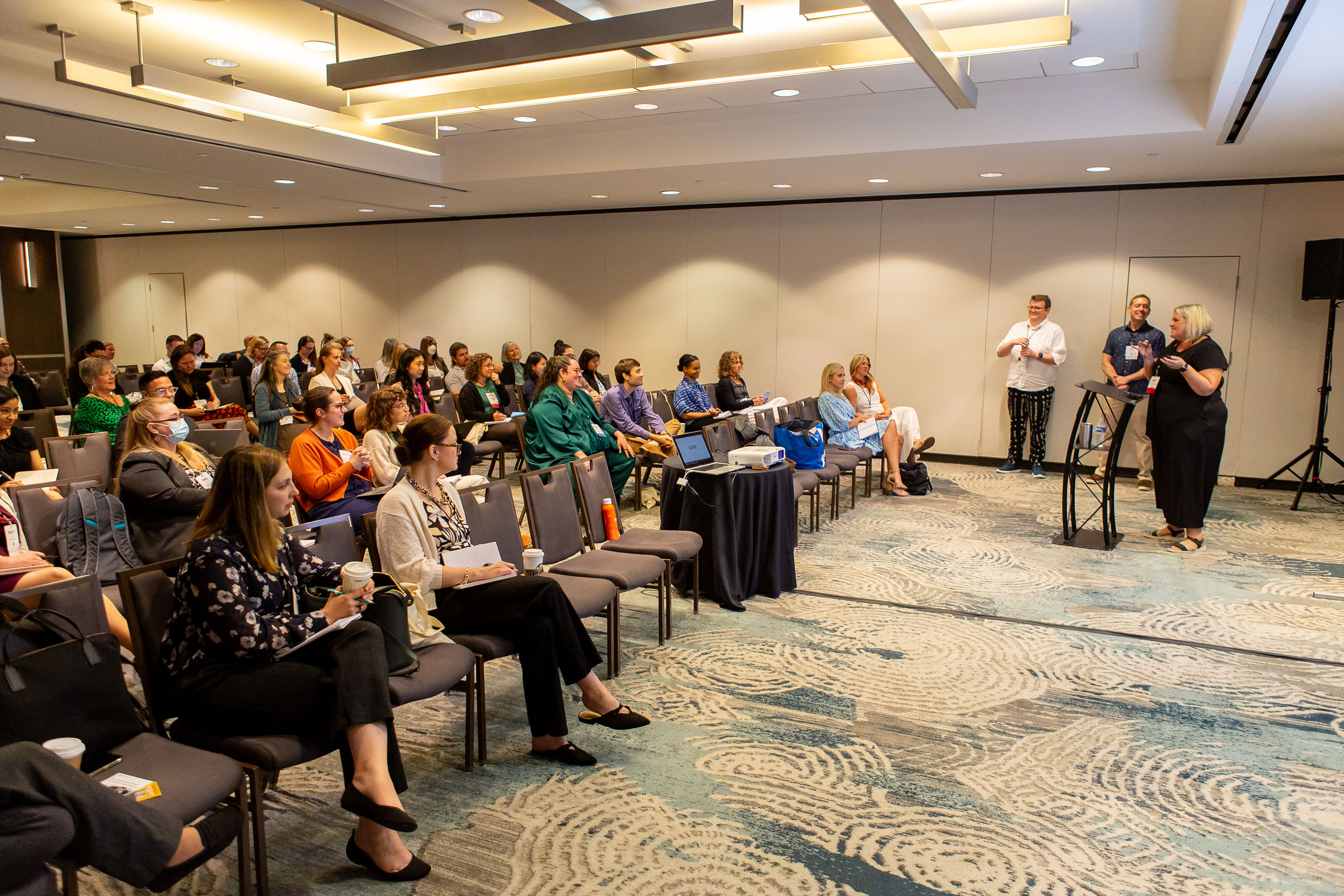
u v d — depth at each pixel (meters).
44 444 4.54
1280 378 7.62
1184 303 7.88
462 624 2.94
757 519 4.62
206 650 2.23
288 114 4.80
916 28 3.41
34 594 2.10
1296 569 5.24
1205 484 5.57
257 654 2.19
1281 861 2.42
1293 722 3.28
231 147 6.36
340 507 4.17
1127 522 6.44
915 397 9.06
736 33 3.50
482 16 4.47
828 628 4.25
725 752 3.02
